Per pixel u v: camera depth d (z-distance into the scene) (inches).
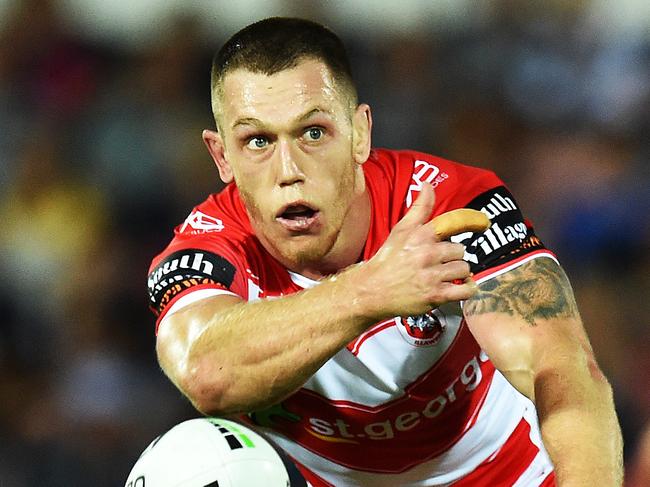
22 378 926.4
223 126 401.1
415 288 333.4
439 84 1147.3
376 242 420.2
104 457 902.4
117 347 970.1
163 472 381.4
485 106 1133.7
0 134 1123.9
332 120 389.4
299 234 395.2
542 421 364.2
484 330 396.2
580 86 1176.8
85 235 1055.6
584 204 1070.4
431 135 1112.2
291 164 385.1
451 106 1133.7
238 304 370.9
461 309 426.0
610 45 1197.7
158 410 928.9
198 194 1069.1
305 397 443.2
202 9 1172.5
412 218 341.7
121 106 1127.0
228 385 359.3
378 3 1187.9
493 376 462.9
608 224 1053.2
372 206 423.2
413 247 335.9
